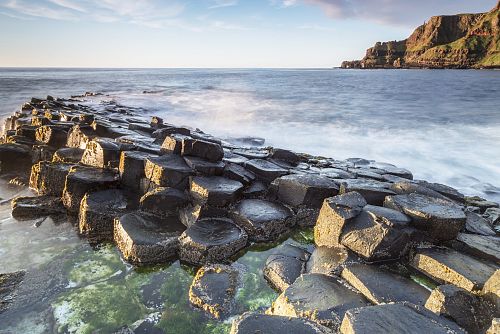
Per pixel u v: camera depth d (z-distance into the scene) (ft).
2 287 21.30
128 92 175.94
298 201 31.22
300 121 89.61
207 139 49.65
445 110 104.12
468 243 23.70
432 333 12.60
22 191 38.09
